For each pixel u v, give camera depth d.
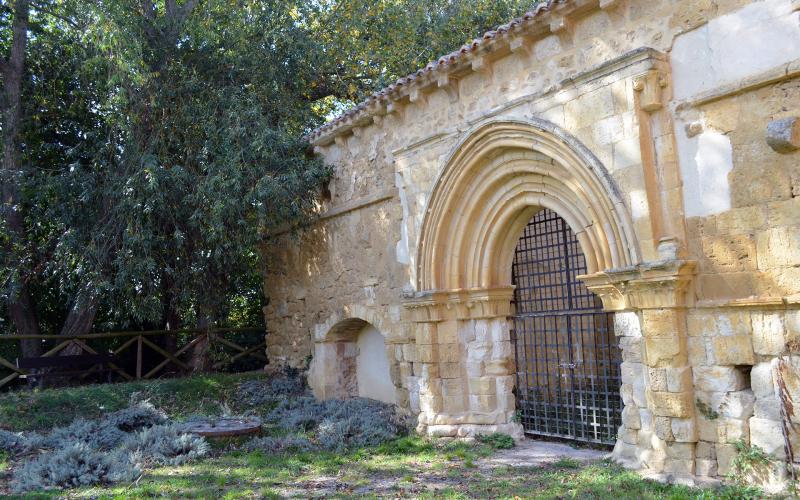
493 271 8.95
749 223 5.96
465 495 6.21
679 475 6.22
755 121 5.94
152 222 11.38
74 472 6.84
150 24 12.22
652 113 6.69
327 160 11.97
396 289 10.12
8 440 8.10
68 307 14.30
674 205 6.48
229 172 11.04
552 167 7.76
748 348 5.92
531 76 8.02
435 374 9.20
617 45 7.08
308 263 12.55
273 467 7.52
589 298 10.20
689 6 6.46
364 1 15.84
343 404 10.98
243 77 12.71
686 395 6.27
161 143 11.85
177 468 7.51
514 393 9.03
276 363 13.64
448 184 8.91
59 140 13.97
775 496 5.45
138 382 12.05
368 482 6.82
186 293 12.21
